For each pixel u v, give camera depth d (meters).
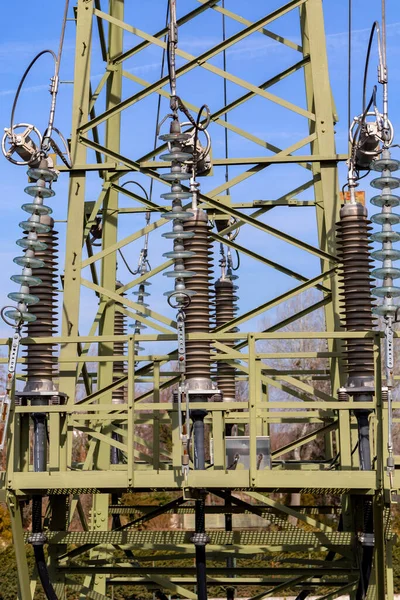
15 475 10.00
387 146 10.28
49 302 10.98
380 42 10.60
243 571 11.78
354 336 10.13
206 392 10.09
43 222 11.07
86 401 12.42
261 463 11.19
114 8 15.21
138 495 32.62
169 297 10.01
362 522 11.12
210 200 12.30
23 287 10.23
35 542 10.35
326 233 12.67
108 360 10.52
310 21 12.87
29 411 10.12
